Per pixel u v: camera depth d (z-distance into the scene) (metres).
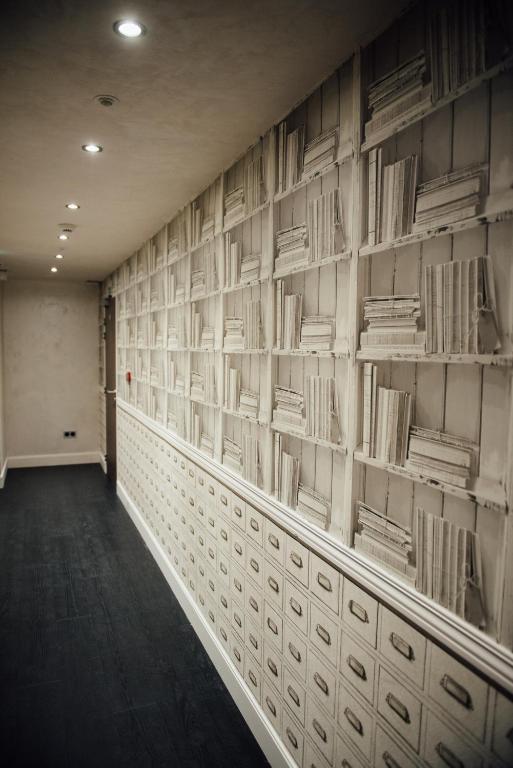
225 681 2.61
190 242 3.27
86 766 2.08
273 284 2.11
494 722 1.11
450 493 1.23
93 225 3.99
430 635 1.27
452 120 1.28
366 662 1.53
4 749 2.16
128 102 2.00
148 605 3.43
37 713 2.38
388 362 1.51
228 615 2.60
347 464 1.61
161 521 4.02
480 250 1.20
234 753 2.17
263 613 2.21
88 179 2.91
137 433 4.93
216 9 1.42
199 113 2.07
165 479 3.90
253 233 2.41
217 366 2.80
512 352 1.10
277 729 2.08
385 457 1.46
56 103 2.01
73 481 6.66
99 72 1.78
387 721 1.44
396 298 1.41
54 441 7.62
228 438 2.72
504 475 1.14
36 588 3.64
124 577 3.85
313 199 1.84
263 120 2.13
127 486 5.45
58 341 7.55
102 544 4.50
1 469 6.35
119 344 5.99
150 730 2.29
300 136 1.92
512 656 1.08
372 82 1.55
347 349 1.63
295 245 1.94
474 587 1.20
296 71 1.75
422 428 1.37
